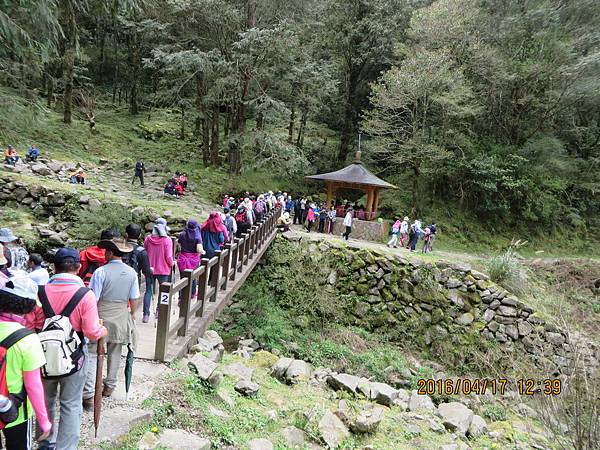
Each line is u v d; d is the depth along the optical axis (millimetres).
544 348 11734
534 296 13727
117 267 3957
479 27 25719
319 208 20703
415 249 18594
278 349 11586
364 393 7328
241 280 9203
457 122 25375
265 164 24781
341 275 14305
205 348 6238
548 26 25250
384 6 26422
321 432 5035
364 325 13516
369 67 30031
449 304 13359
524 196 26266
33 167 16750
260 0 22375
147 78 36188
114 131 27219
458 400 10336
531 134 27078
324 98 28938
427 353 12867
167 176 22359
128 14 9023
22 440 2357
